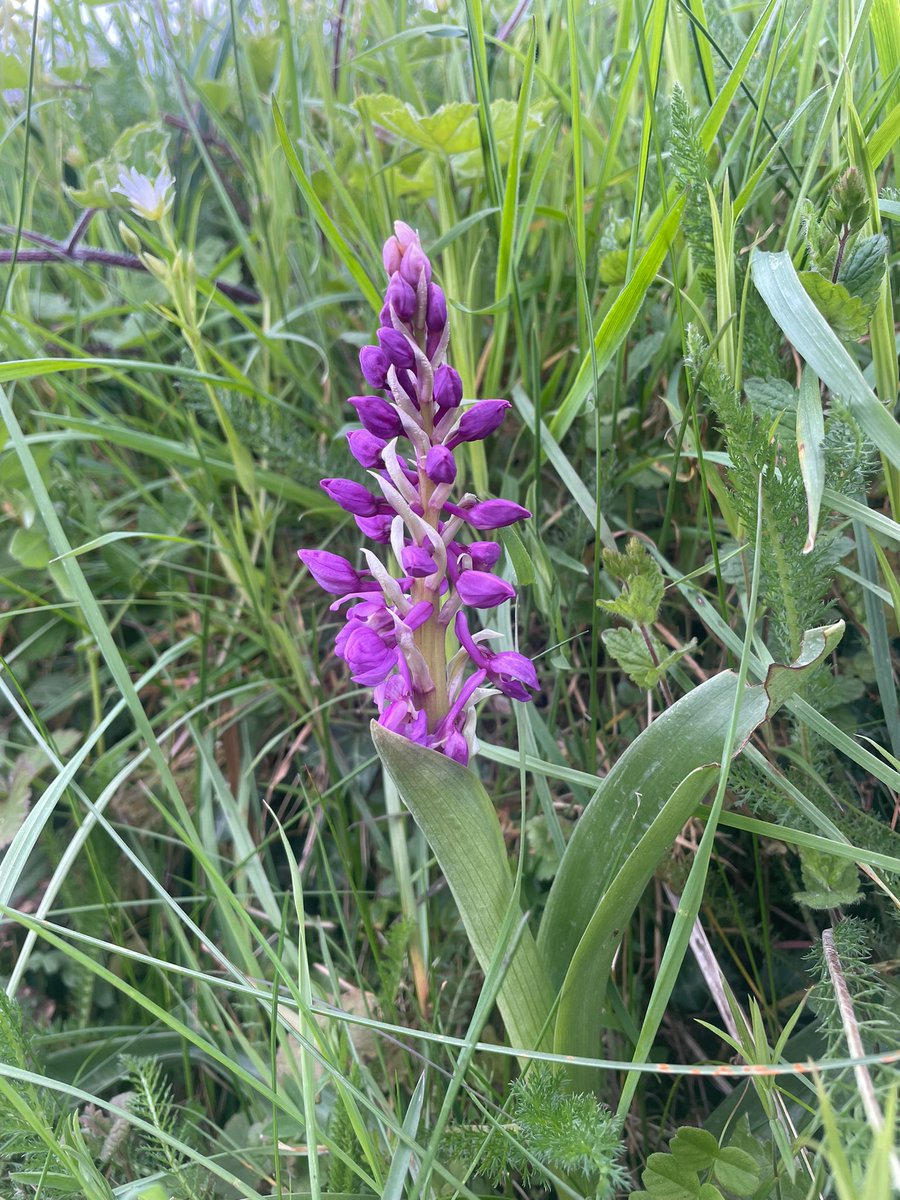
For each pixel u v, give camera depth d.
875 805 0.23
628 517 0.27
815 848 0.17
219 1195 0.20
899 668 0.23
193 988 0.26
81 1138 0.17
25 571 0.33
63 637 0.32
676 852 0.22
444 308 0.16
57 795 0.20
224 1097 0.25
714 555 0.21
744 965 0.23
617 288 0.25
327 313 0.33
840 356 0.16
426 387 0.16
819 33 0.23
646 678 0.20
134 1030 0.25
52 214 0.37
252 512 0.31
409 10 0.33
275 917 0.25
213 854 0.27
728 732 0.14
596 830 0.16
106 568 0.33
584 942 0.15
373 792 0.29
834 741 0.18
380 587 0.17
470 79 0.31
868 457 0.18
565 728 0.27
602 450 0.27
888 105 0.22
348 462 0.30
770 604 0.19
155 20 0.36
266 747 0.28
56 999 0.28
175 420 0.33
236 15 0.36
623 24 0.25
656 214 0.23
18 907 0.28
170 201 0.26
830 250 0.18
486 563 0.16
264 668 0.31
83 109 0.36
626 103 0.24
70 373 0.33
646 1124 0.21
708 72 0.23
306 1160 0.21
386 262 0.16
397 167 0.30
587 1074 0.17
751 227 0.25
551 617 0.24
